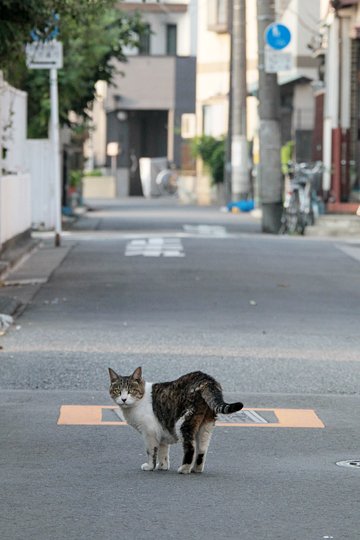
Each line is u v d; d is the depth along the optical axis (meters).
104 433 11.61
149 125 78.75
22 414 12.47
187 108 76.12
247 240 32.88
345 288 23.20
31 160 38.19
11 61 22.52
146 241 32.16
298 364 15.64
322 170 38.31
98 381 14.34
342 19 39.28
